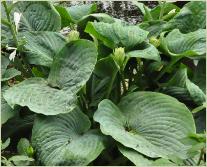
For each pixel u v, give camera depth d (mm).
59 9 2076
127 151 1527
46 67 1901
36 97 1630
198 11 2010
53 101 1619
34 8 2020
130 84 1937
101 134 1615
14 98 1622
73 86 1650
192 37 1835
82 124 1661
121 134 1548
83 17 2016
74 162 1520
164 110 1639
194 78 1860
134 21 2773
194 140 1444
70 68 1691
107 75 1774
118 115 1644
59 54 1723
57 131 1603
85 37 2104
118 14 2846
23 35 1867
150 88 1926
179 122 1606
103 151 1662
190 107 1812
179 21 2006
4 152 1739
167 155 1520
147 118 1638
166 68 1857
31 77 1857
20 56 2033
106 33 1742
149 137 1591
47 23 1994
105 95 1771
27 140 1629
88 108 1795
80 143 1569
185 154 1535
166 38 1893
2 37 1896
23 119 1809
